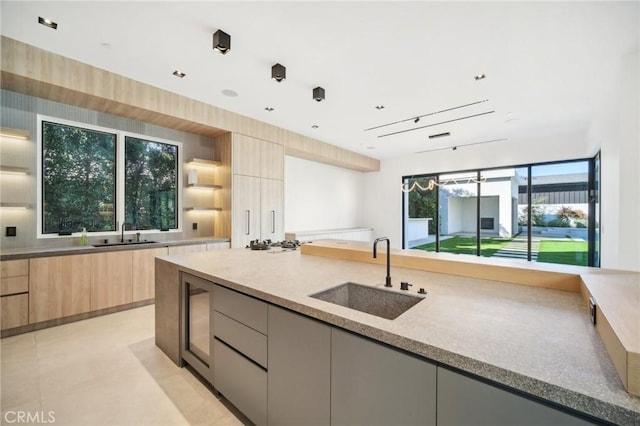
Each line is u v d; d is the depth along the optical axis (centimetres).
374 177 788
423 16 210
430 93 344
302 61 275
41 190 314
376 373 101
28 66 256
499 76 300
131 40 245
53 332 276
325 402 118
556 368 73
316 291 145
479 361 77
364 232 728
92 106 327
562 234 523
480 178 616
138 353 238
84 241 335
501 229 593
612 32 223
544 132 504
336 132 520
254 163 456
